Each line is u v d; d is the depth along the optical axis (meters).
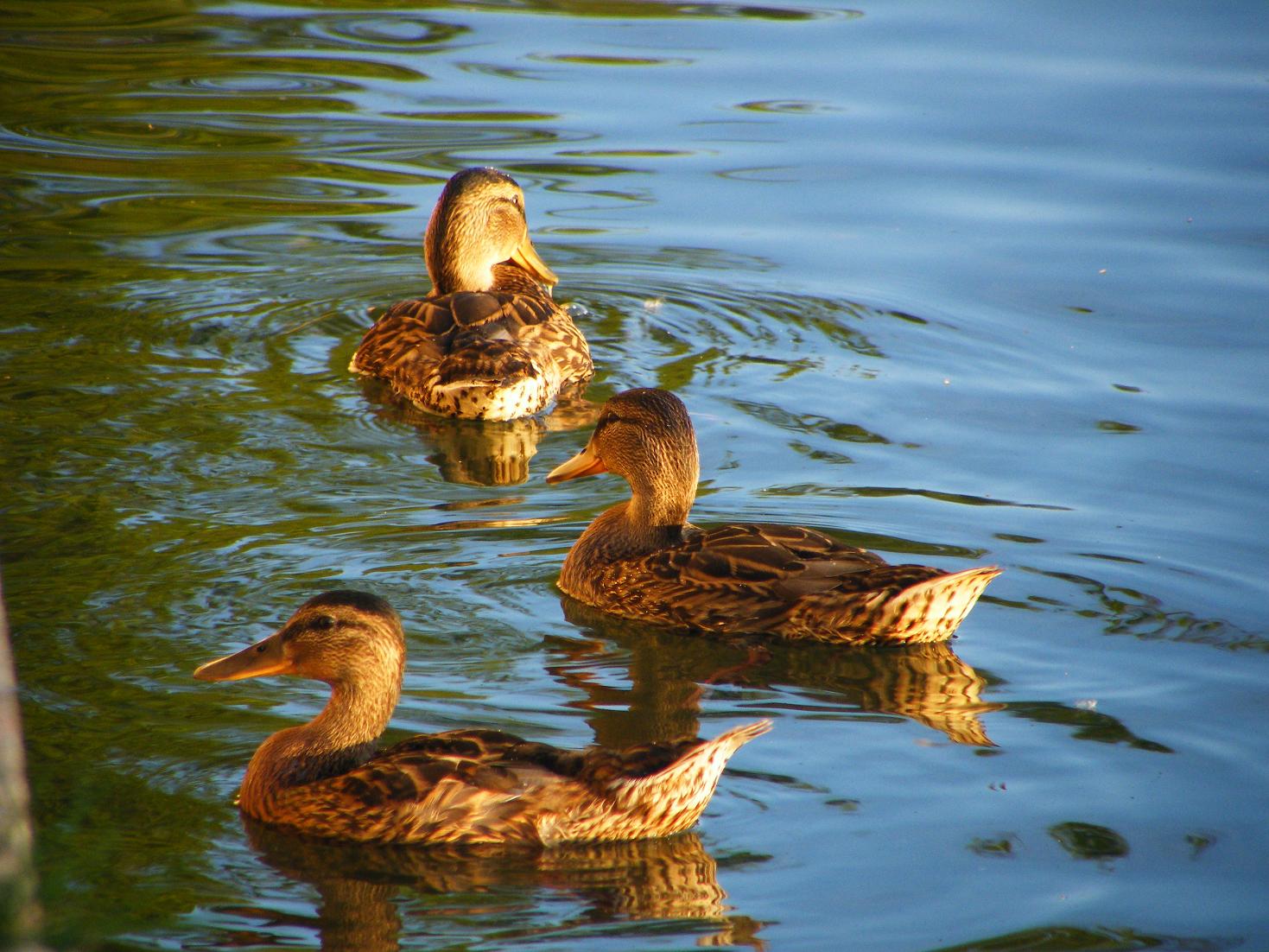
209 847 8.73
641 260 20.20
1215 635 11.42
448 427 15.73
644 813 8.72
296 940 7.86
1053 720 10.26
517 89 26.16
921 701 10.64
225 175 22.80
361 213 21.69
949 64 26.94
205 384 16.25
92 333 17.38
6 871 6.27
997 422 15.52
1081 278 19.23
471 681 10.80
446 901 8.27
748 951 7.80
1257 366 16.77
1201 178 22.31
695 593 12.02
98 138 23.94
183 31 28.95
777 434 15.32
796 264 19.94
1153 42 27.72
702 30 28.98
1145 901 8.27
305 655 9.36
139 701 10.16
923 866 8.59
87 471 13.91
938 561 12.65
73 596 11.57
